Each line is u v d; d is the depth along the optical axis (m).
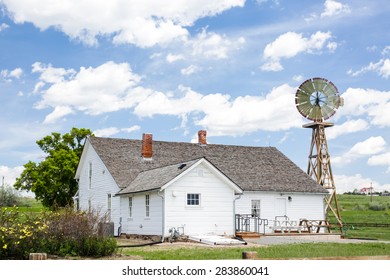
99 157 40.03
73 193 51.81
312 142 46.66
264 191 37.78
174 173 30.88
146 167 39.00
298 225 37.84
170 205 29.89
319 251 22.05
